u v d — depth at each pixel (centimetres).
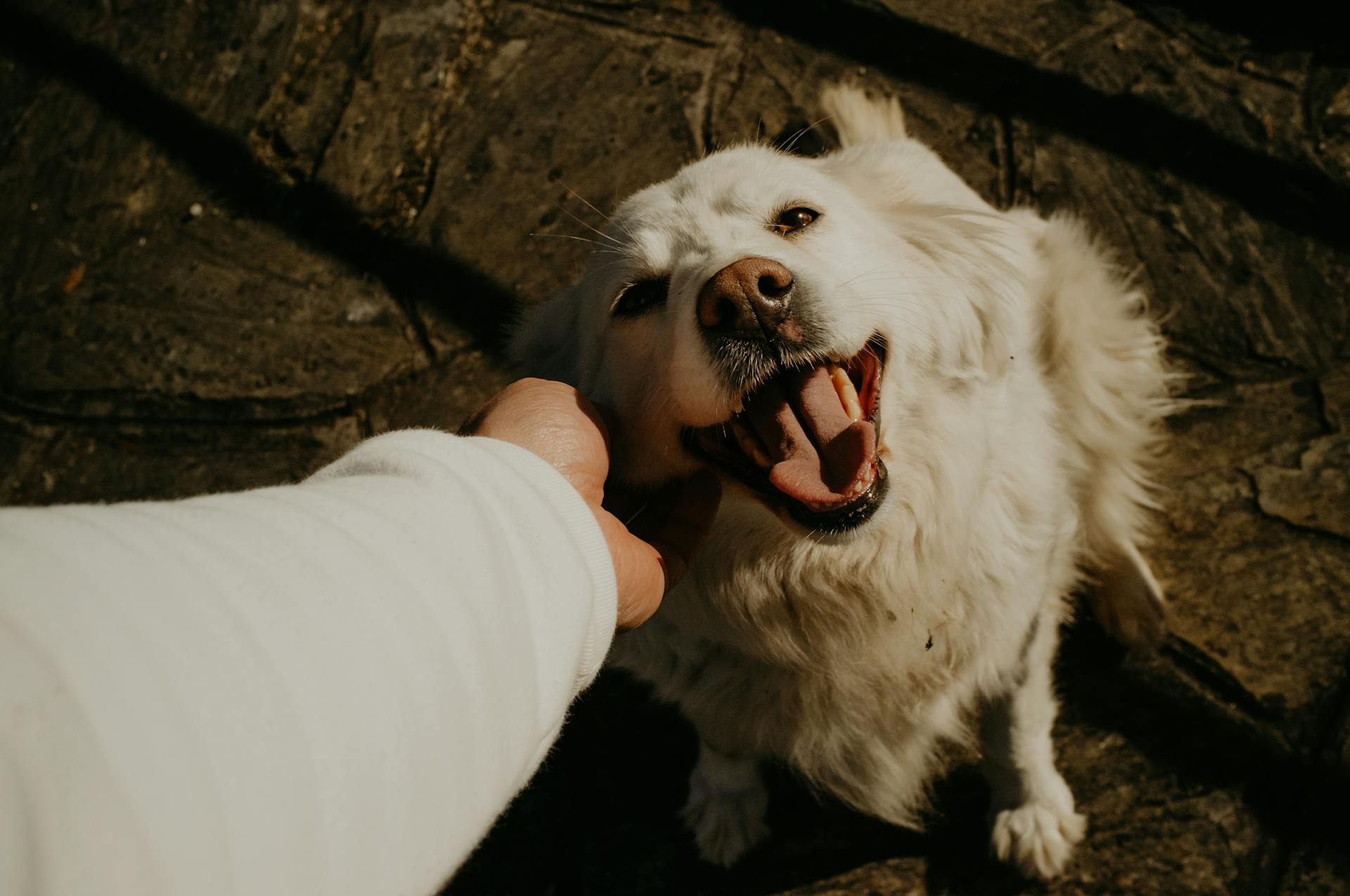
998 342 173
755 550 163
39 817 47
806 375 144
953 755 221
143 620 56
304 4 355
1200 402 252
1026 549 174
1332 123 284
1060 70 307
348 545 71
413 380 285
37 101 344
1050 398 193
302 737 60
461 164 320
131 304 304
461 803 72
